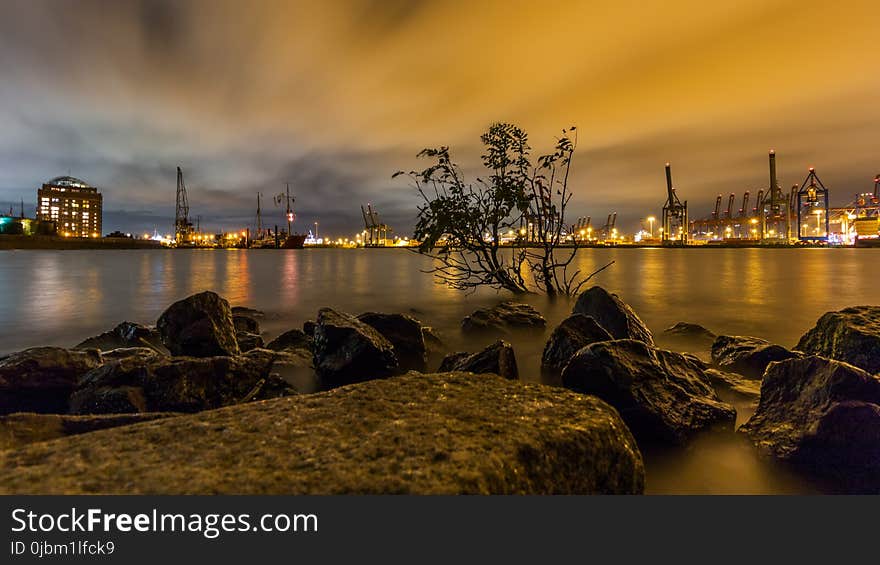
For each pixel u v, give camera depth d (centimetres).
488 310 1128
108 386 483
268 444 198
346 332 683
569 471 203
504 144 1245
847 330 605
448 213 1265
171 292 2286
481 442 199
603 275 3350
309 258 8319
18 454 186
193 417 228
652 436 404
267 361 594
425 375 302
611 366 437
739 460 390
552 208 1406
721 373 605
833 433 355
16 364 509
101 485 165
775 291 2214
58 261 6141
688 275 3341
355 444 198
